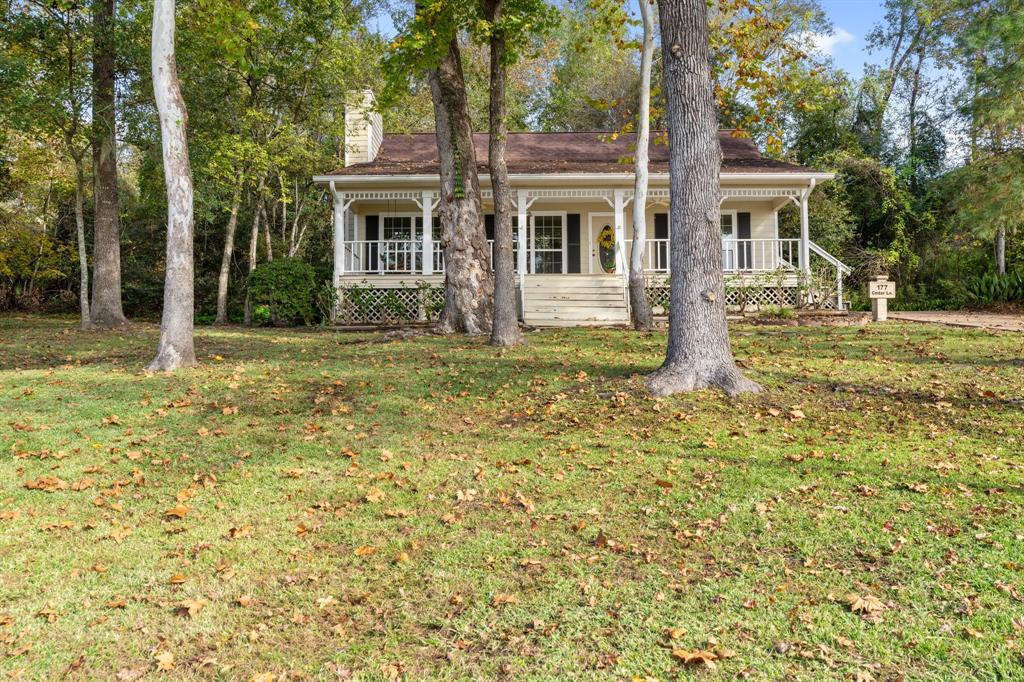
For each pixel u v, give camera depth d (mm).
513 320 12367
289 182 23391
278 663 3184
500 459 6109
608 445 6449
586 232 21812
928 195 26812
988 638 3176
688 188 8172
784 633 3297
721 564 4031
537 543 4387
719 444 6328
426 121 31562
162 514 4984
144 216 27062
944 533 4281
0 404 8125
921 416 7035
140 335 15375
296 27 18578
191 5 15023
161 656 3229
